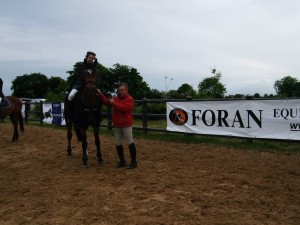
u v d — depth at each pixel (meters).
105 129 14.60
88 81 6.71
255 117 8.92
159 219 4.07
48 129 15.84
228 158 7.64
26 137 12.88
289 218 4.04
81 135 7.25
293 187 5.31
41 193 5.42
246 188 5.30
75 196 5.14
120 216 4.21
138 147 9.52
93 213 4.35
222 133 9.71
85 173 6.69
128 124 6.84
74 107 7.09
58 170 7.09
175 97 28.23
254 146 8.91
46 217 4.32
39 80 78.75
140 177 6.11
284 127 8.36
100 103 7.16
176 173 6.31
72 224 4.04
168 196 4.95
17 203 4.98
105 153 8.84
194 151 8.66
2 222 4.23
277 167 6.69
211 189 5.26
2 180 6.46
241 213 4.21
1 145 11.06
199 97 23.94
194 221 3.99
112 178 6.16
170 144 9.95
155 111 17.55
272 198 4.79
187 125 10.68
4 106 11.19
